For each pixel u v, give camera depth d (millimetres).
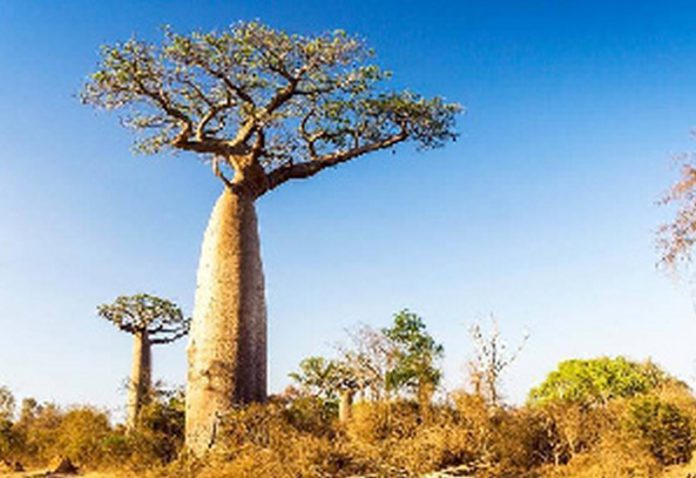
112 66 15109
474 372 12930
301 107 17438
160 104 15719
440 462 11539
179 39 15070
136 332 26766
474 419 12242
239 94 15883
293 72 16016
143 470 14633
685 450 11477
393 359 15562
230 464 12180
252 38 15258
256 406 14172
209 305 15531
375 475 11188
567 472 11500
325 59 15906
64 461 16531
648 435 11688
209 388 14914
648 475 10688
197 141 16062
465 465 11320
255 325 15695
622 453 11336
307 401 15391
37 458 18266
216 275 15703
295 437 12594
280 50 15578
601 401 16172
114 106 15664
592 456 11898
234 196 16375
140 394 19578
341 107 17297
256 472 11484
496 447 11938
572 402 13469
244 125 16953
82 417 17953
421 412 13367
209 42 15203
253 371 15383
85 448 16828
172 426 16578
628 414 12125
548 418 12688
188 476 12781
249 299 15719
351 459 11727
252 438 13641
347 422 15250
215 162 16422
